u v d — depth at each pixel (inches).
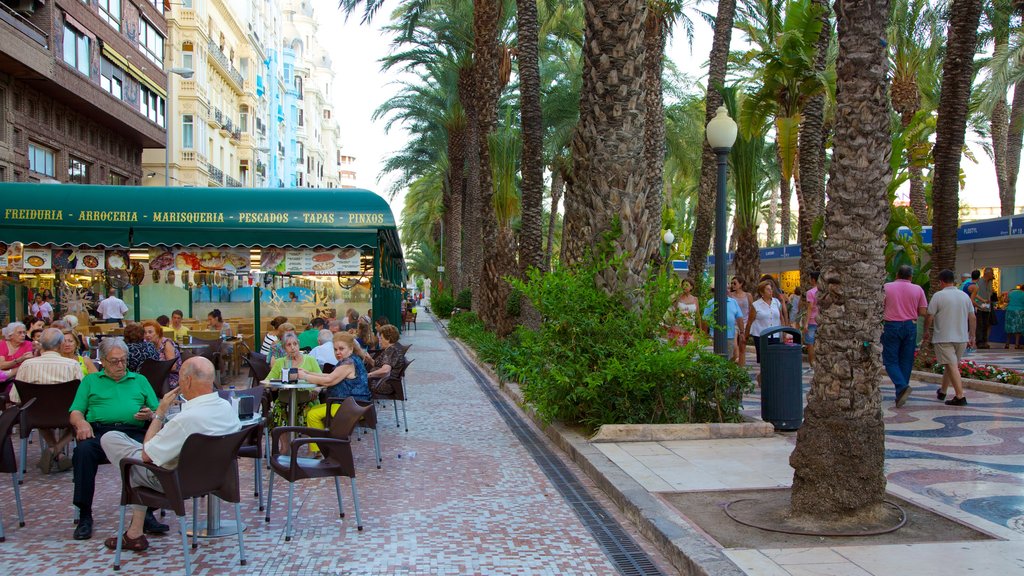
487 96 815.7
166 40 1422.2
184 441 185.2
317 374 308.8
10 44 791.1
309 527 219.1
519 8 692.1
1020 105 927.0
